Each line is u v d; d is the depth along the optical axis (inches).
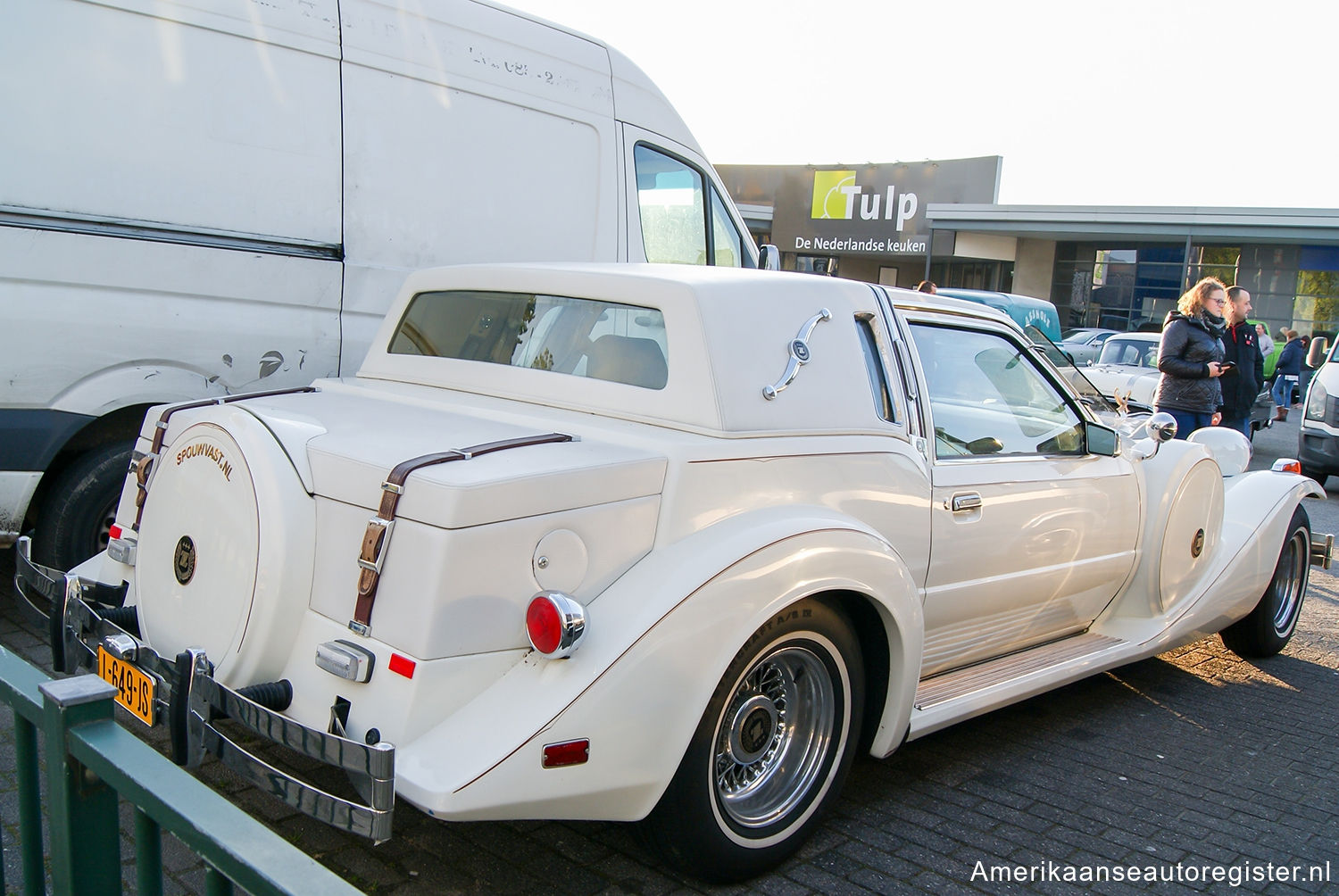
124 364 158.9
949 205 1101.1
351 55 180.7
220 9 163.9
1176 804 137.5
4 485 151.3
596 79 223.6
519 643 92.8
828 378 122.4
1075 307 1174.3
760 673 109.7
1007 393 152.8
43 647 159.0
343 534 94.4
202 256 164.6
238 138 167.6
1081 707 173.8
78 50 150.9
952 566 136.6
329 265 180.4
